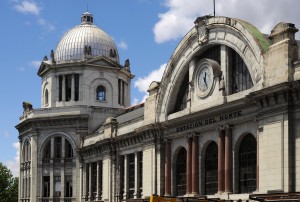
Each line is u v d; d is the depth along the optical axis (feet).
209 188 143.74
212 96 141.79
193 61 151.94
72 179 234.79
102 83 249.34
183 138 155.22
